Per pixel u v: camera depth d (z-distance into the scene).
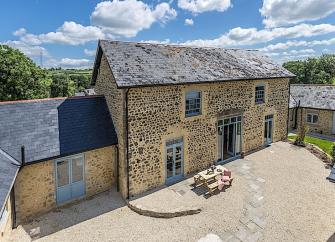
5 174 8.26
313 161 15.49
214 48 17.56
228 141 15.60
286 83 18.78
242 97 15.53
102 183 11.87
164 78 11.82
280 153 16.72
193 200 11.14
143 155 11.59
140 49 13.27
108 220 9.95
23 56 24.95
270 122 18.34
